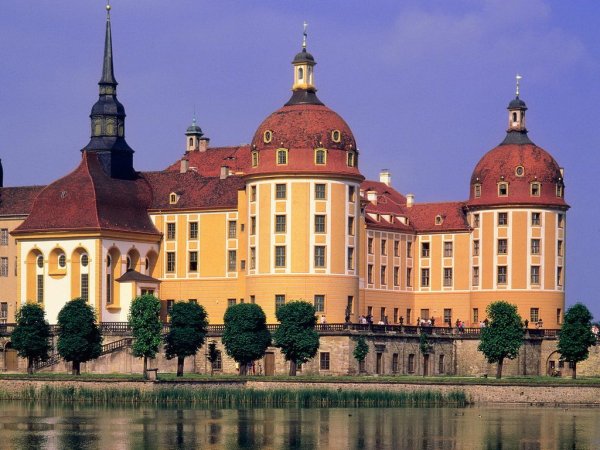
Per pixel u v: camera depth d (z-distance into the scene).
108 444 179.88
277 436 186.62
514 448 181.25
